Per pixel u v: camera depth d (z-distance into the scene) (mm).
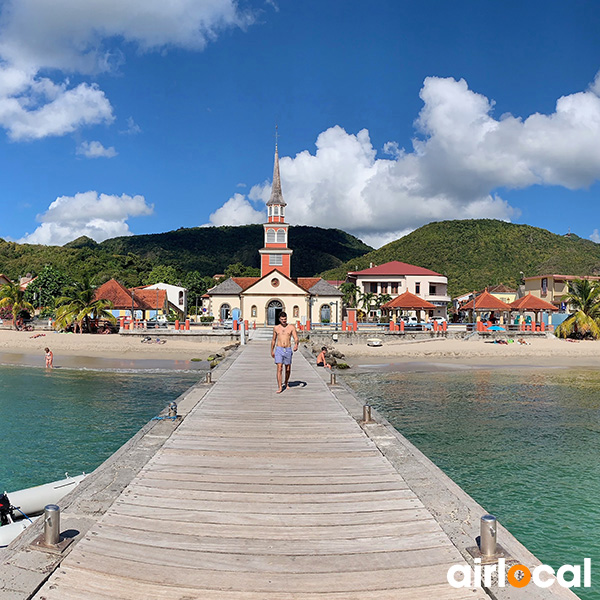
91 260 120000
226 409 13594
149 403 23344
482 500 12406
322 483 7996
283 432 11133
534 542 10438
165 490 7629
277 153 64875
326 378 19828
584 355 44438
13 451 16000
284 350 16094
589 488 13148
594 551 10109
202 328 51438
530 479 13766
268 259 63000
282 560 5621
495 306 60469
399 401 24141
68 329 53562
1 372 33000
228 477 8234
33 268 113062
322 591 5066
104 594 4961
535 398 25000
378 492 7625
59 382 29156
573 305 55594
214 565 5500
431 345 46469
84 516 6637
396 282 73750
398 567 5496
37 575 5180
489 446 16656
